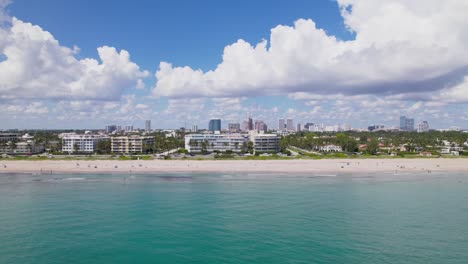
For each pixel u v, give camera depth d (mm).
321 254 50438
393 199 88375
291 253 50750
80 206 80562
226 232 60406
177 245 54406
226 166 168750
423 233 59969
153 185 113250
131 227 63531
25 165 173375
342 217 70062
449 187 109000
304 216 70812
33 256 50156
